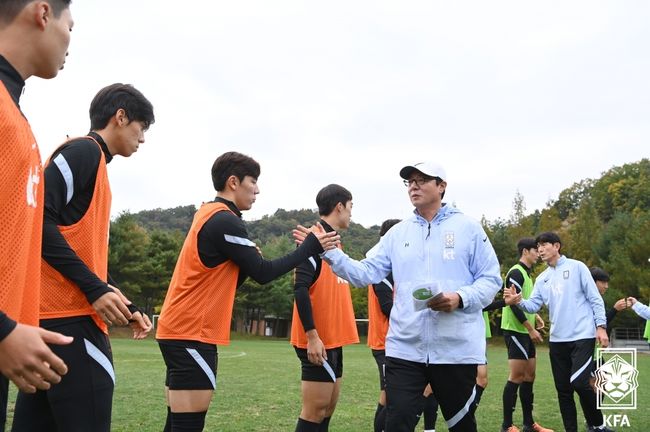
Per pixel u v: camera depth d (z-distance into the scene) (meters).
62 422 2.53
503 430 6.76
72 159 2.57
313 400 4.67
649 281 36.69
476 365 3.90
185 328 3.53
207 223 3.62
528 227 48.53
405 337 3.94
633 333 37.84
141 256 47.59
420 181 4.13
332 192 5.07
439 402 3.99
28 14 1.91
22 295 1.78
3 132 1.65
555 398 9.86
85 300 2.62
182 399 3.51
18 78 1.91
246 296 52.03
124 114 2.96
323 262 4.75
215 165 3.95
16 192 1.70
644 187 64.94
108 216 2.85
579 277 6.57
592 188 74.06
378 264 4.32
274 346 32.84
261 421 7.02
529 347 6.84
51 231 2.47
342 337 4.86
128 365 15.38
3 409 1.87
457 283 4.00
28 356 1.51
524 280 7.71
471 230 4.09
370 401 9.12
